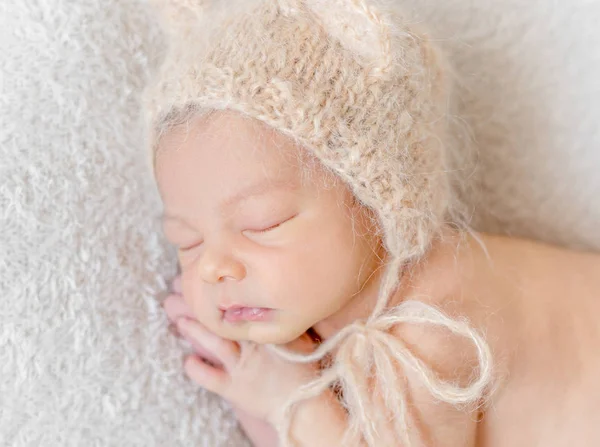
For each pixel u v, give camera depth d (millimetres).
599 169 1279
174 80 957
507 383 1009
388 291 997
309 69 913
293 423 1007
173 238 1027
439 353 956
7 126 1000
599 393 1011
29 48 1045
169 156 964
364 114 928
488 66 1273
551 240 1312
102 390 999
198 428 1061
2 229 968
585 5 1214
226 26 956
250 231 951
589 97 1251
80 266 1015
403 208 958
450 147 1197
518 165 1304
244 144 913
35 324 965
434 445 959
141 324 1062
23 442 936
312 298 959
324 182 937
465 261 1040
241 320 991
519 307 1033
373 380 980
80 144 1048
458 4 1261
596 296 1060
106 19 1092
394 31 978
